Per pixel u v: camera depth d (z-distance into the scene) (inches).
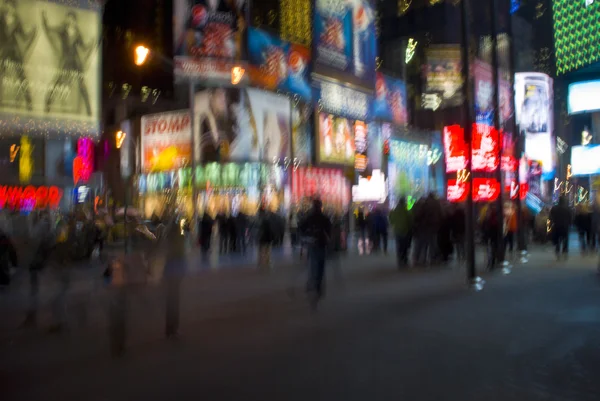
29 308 403.9
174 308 341.7
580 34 1419.8
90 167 1373.0
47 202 1282.0
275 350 311.6
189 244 1036.5
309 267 442.9
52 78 994.1
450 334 343.6
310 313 416.2
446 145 1423.5
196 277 639.1
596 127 1990.7
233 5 1333.7
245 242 1013.2
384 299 472.7
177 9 1293.1
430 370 270.1
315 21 1519.4
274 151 1393.9
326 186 1549.0
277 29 1547.7
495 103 694.5
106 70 1774.1
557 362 283.3
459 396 232.2
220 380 258.4
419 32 2305.6
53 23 996.6
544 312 410.9
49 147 1300.4
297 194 1445.6
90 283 610.2
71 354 313.1
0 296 522.9
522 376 260.2
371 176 1739.7
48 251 395.5
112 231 1054.4
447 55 2106.3
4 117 935.7
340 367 276.5
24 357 307.0
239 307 446.9
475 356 294.7
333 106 1578.5
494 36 713.6
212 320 396.5
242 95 1337.4
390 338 335.0
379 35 2261.3
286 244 1175.6
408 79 2198.6
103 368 282.8
